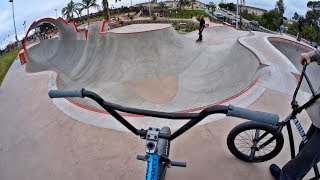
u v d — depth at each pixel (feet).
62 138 24.07
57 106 31.09
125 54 67.67
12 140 26.58
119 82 60.44
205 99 49.26
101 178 18.10
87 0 165.89
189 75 61.26
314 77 47.24
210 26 91.66
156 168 6.68
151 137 7.21
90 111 28.35
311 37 136.56
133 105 51.08
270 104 28.12
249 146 16.35
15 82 47.93
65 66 81.71
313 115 9.98
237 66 52.42
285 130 20.63
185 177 16.61
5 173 21.30
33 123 28.86
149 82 59.47
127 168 18.66
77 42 90.63
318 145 10.23
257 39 58.34
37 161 21.66
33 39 140.36
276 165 16.17
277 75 35.55
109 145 21.47
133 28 76.18
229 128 21.94
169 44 70.44
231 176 16.35
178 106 48.93
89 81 63.31
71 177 18.79
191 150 19.29
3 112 36.01
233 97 30.22
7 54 112.27
